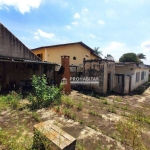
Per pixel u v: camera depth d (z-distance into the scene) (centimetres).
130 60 2858
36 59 1107
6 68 939
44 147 243
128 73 1258
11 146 249
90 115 479
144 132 370
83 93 967
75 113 491
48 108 515
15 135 299
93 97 842
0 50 889
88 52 1623
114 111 543
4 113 445
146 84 1666
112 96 944
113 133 341
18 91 769
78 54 1499
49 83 1031
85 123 403
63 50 1375
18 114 441
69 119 423
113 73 1112
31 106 523
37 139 250
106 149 271
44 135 245
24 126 355
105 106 637
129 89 1152
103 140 305
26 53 1035
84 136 321
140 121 459
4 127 343
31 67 1044
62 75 905
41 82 597
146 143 309
